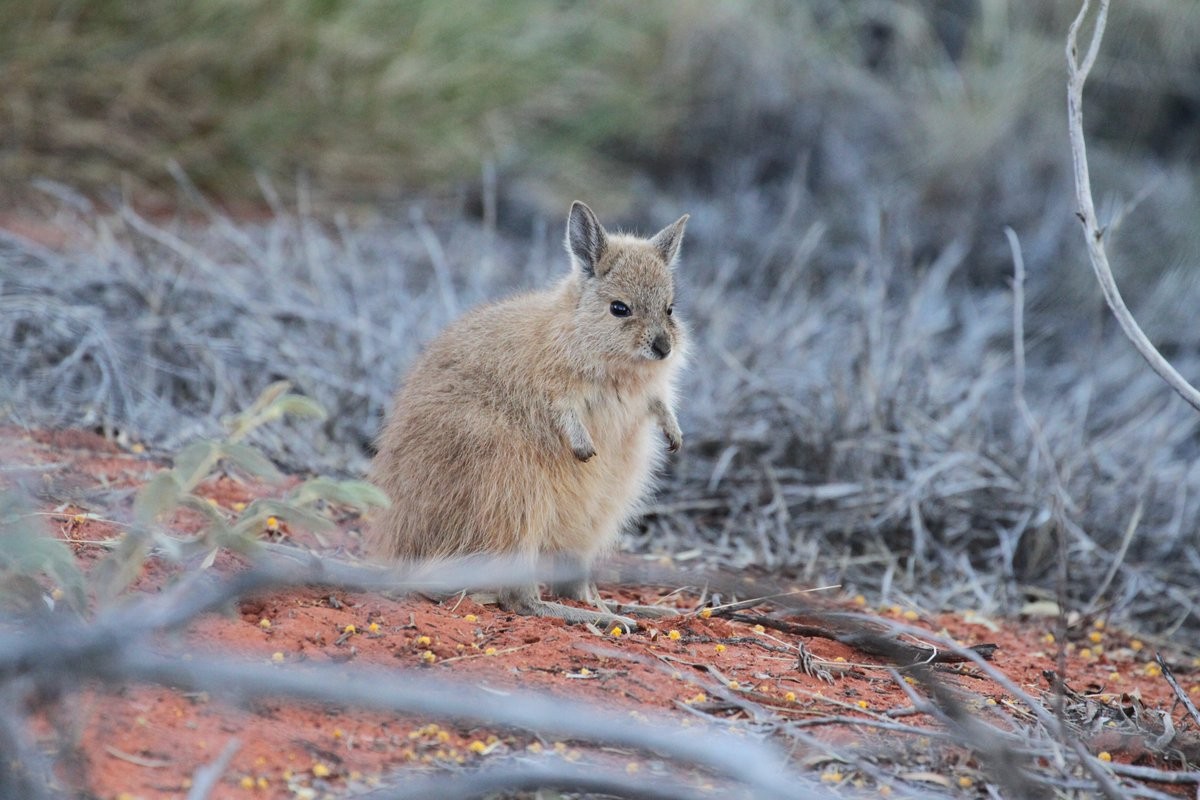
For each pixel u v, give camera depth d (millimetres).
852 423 12891
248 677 5531
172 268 14180
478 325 9383
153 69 18891
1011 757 6309
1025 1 24562
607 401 9570
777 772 6152
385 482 9156
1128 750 7285
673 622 8891
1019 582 11906
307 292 14477
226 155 19125
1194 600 11844
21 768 5281
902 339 14250
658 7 23812
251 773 5871
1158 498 13328
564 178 21438
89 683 6203
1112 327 18766
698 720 6891
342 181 19812
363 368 13258
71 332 12203
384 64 20391
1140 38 23922
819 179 22703
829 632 8773
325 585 8258
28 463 9789
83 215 16797
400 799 5430
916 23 25438
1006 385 16109
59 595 7172
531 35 21812
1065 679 8711
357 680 6379
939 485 12359
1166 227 20641
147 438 11250
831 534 12133
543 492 9055
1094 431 15125
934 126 22531
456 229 18828
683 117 23031
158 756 5867
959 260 19156
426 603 8469
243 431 7270
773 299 16359
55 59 18344
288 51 19641
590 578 9547
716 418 12977
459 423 8914
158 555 8188
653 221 20844
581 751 6438
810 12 25797
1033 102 23203
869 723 6961
